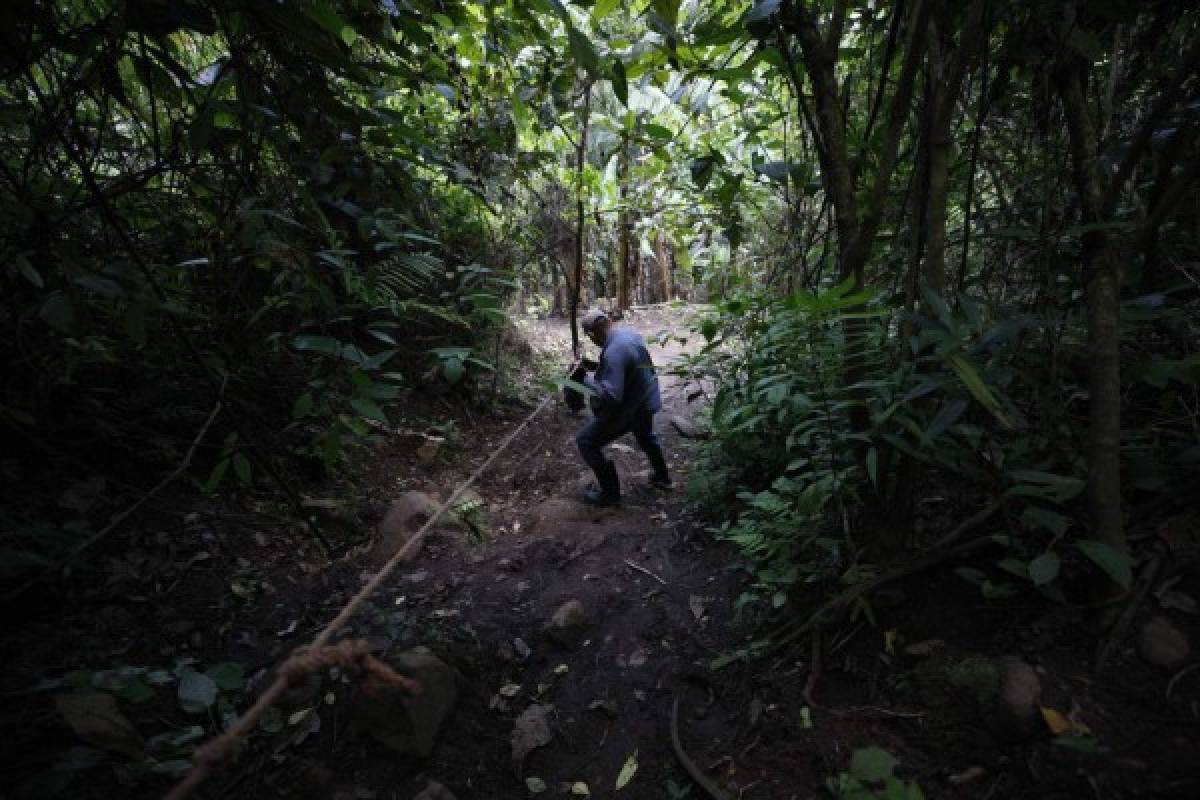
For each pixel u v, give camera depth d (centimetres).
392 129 221
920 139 177
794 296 163
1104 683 152
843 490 199
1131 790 132
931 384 157
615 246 814
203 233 249
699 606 253
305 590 250
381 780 184
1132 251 160
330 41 162
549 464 428
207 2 150
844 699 182
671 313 808
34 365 215
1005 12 173
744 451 297
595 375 362
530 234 523
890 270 249
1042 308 194
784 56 193
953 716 162
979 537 192
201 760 68
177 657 204
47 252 183
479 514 347
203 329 270
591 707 216
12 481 218
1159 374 154
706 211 393
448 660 222
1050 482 158
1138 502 185
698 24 227
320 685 206
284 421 311
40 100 155
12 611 190
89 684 175
